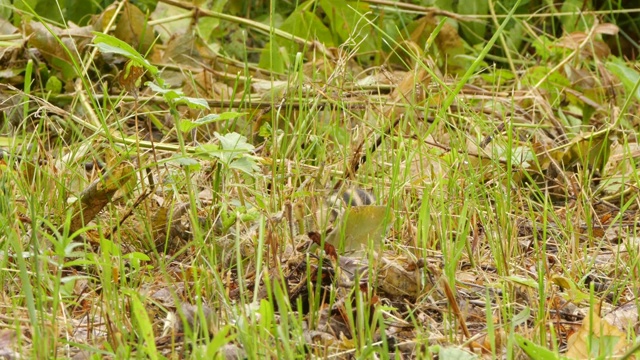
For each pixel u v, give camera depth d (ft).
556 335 14.67
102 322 14.42
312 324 14.44
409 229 17.62
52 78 25.59
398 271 15.75
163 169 20.16
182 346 13.07
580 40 31.73
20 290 15.20
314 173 19.76
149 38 27.61
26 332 13.92
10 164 18.76
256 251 16.03
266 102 23.86
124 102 24.30
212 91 26.16
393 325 14.69
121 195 18.19
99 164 20.93
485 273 16.80
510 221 18.42
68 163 19.45
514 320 14.16
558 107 28.22
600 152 23.40
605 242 19.40
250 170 17.29
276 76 28.25
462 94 26.76
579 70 29.35
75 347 13.62
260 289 15.35
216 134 17.94
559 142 25.55
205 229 17.20
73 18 31.30
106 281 14.11
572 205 21.74
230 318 14.29
